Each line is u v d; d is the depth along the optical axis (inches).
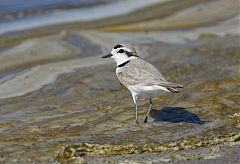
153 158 429.1
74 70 707.4
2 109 565.3
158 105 562.9
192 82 633.0
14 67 725.3
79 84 648.4
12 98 604.4
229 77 644.7
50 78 674.8
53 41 860.0
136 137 478.9
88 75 682.8
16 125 514.9
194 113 538.9
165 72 681.0
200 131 490.6
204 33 908.0
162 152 443.2
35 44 841.5
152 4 1139.3
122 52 514.9
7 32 922.1
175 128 500.1
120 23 982.4
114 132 493.0
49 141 471.2
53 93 620.1
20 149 453.4
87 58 764.0
